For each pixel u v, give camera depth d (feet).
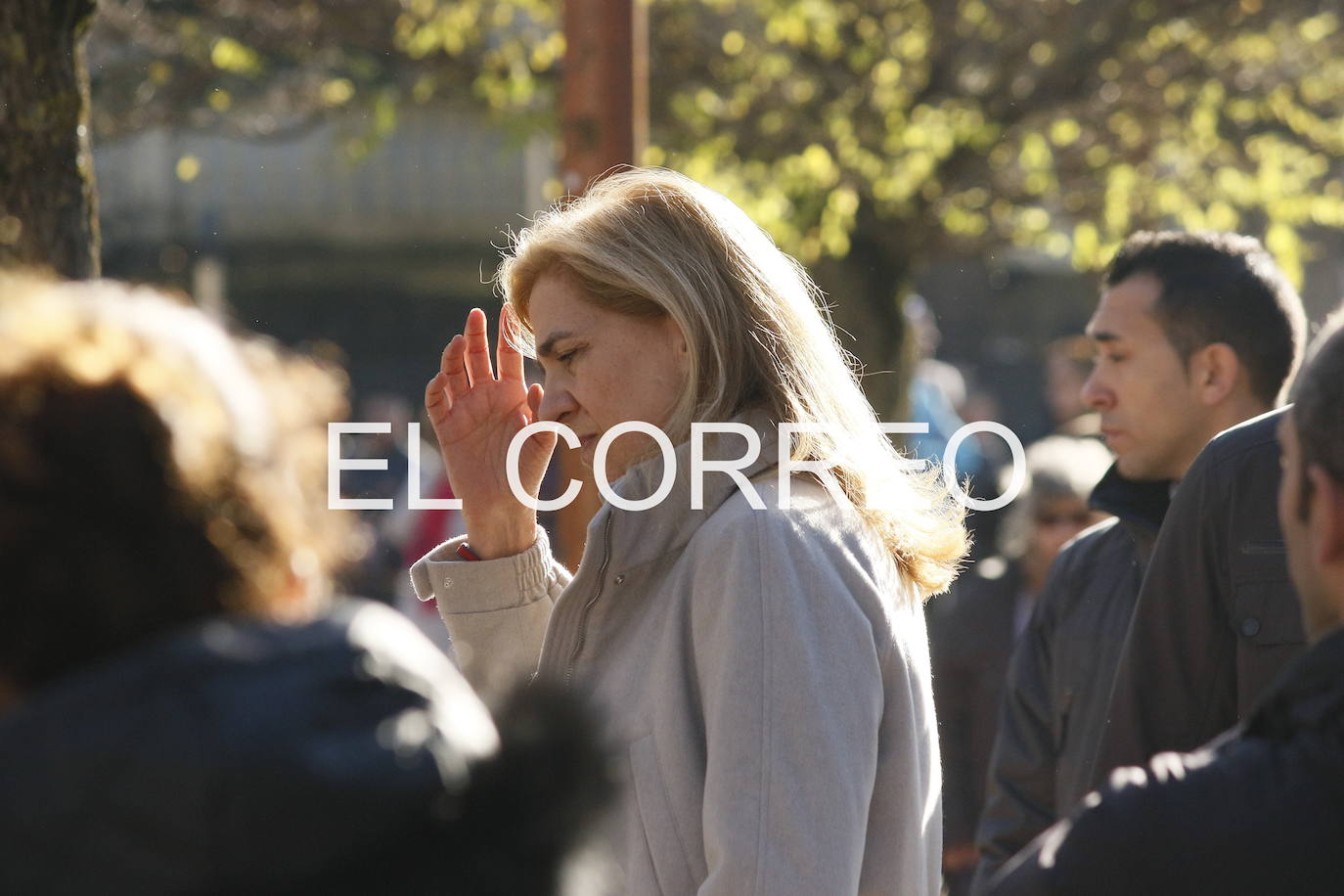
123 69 50.70
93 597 6.80
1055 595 18.62
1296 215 56.24
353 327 94.02
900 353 50.96
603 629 12.91
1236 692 13.67
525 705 7.41
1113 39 49.16
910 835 12.59
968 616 27.25
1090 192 52.60
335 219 90.38
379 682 6.90
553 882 7.11
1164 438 17.84
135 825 6.32
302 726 6.55
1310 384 8.96
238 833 6.32
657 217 13.33
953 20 48.96
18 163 16.24
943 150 48.55
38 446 6.89
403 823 6.61
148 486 6.91
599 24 25.76
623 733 12.42
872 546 12.81
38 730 6.56
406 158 89.20
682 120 48.52
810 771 11.54
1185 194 55.01
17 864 6.38
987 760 26.89
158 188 85.40
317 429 7.93
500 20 48.96
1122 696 14.23
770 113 48.42
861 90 48.49
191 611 6.97
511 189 89.81
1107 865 8.28
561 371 13.57
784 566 12.00
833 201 46.44
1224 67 51.67
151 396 7.06
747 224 13.61
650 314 13.21
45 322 7.33
